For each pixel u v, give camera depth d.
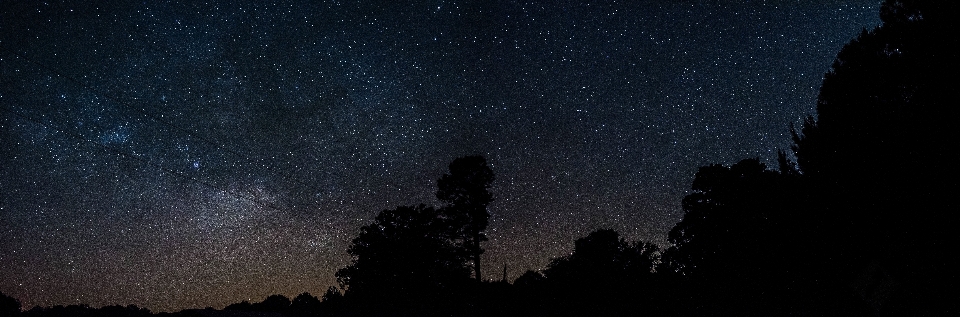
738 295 20.53
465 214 33.28
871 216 13.81
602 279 26.94
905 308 13.15
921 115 12.99
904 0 13.99
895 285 13.43
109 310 16.20
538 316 26.30
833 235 15.11
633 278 26.89
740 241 20.58
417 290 27.34
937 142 12.61
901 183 13.05
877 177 13.56
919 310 12.80
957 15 12.84
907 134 13.08
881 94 14.20
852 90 14.70
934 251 12.45
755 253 19.38
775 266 18.44
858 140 14.14
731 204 22.53
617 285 26.47
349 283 27.16
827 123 15.19
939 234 12.38
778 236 18.11
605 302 26.03
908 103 13.62
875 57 14.33
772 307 18.84
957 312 12.06
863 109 14.28
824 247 15.68
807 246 16.47
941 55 12.91
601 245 29.38
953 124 12.47
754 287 19.59
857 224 14.28
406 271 27.75
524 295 28.17
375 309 25.78
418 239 29.05
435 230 30.70
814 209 15.77
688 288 24.42
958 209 12.16
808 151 15.83
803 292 17.23
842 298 15.38
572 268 28.41
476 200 33.62
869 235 14.08
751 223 20.11
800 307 17.42
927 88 13.11
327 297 26.48
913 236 12.93
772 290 18.89
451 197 33.97
